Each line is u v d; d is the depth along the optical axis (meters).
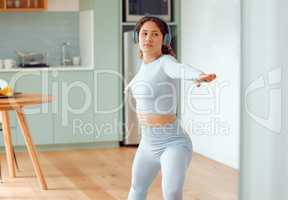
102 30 5.84
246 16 3.10
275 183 2.99
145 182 3.04
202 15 5.05
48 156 5.53
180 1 5.67
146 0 5.93
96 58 5.81
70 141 5.77
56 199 4.09
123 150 5.77
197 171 4.56
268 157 3.03
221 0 4.70
